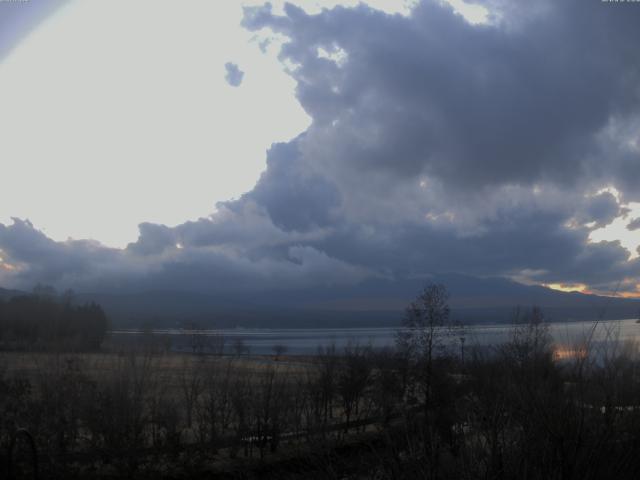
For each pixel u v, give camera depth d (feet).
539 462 24.80
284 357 247.91
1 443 85.61
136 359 118.93
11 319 216.74
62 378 98.02
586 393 26.58
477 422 29.19
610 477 24.25
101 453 97.25
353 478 31.60
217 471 96.17
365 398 115.14
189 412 117.91
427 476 26.89
